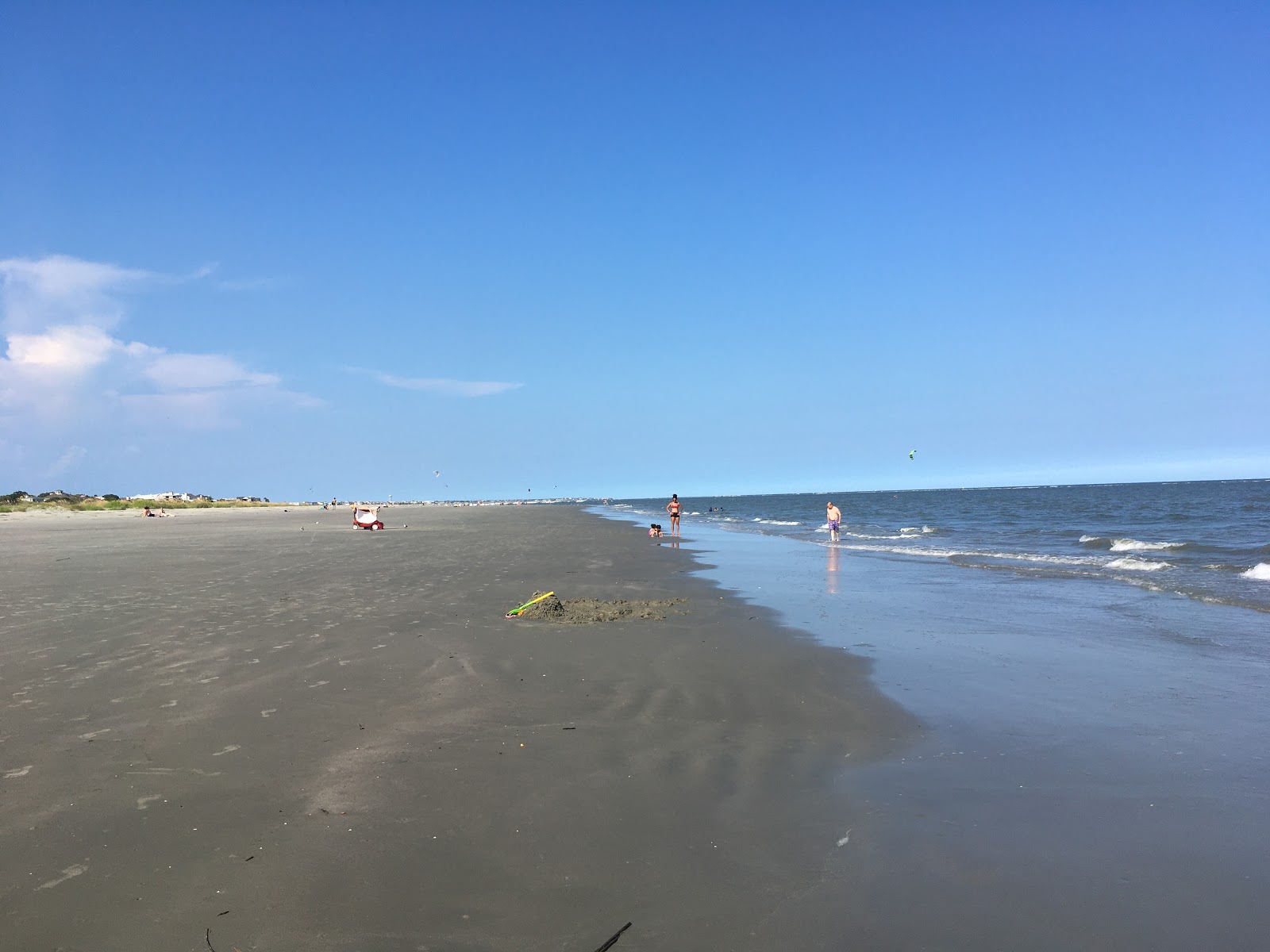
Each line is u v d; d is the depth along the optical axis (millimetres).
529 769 5137
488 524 47438
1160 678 7730
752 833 4234
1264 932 3295
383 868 3764
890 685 7457
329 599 12531
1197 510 46938
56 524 45562
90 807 4422
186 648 8695
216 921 3277
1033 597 13328
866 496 166875
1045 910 3477
